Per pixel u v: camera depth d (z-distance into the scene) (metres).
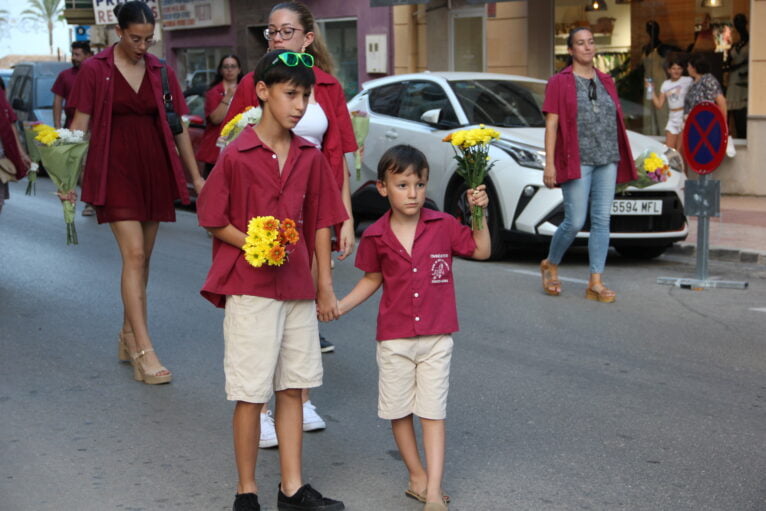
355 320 7.85
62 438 5.30
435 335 4.28
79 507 4.43
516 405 5.75
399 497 4.53
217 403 5.88
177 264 10.23
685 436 5.23
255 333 4.17
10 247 11.26
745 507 4.35
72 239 6.23
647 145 10.24
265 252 3.94
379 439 5.28
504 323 7.65
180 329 7.56
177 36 27.06
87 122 6.18
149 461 4.97
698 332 7.34
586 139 8.18
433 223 4.30
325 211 4.40
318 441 5.25
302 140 4.35
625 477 4.70
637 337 7.21
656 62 15.54
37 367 6.61
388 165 4.20
